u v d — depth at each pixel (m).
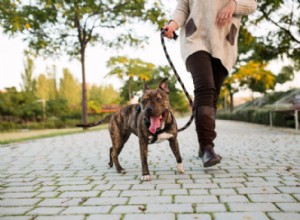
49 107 33.03
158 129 3.71
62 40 16.61
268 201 2.72
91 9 14.46
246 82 27.00
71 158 5.80
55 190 3.36
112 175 4.10
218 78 4.25
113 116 4.47
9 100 30.03
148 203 2.76
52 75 48.66
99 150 6.97
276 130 12.12
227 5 3.78
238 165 4.51
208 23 3.89
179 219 2.34
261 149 6.36
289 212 2.43
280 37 11.50
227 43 4.00
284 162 4.70
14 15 8.29
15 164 5.27
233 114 28.23
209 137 3.85
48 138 10.59
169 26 4.02
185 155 5.73
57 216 2.49
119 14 15.91
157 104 3.61
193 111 4.04
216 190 3.14
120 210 2.59
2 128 24.59
